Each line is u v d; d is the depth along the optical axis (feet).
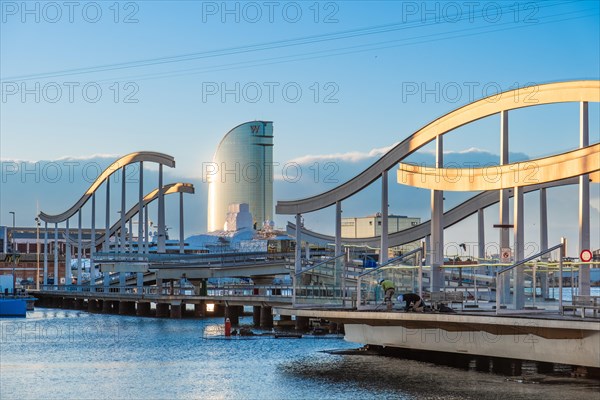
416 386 141.18
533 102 183.32
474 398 129.90
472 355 163.43
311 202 263.49
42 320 336.90
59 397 139.85
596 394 129.90
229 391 143.02
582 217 173.06
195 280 374.43
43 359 190.80
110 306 424.87
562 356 136.98
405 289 176.04
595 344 130.93
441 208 199.52
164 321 324.80
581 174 167.43
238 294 359.25
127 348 213.87
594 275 252.01
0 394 143.02
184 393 142.20
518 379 145.28
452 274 208.13
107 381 156.04
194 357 191.11
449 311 157.89
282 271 359.25
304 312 178.70
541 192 248.52
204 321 323.16
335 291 191.01
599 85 170.91
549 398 127.85
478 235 294.87
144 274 421.18
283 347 209.56
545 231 247.09
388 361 171.63
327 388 142.51
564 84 177.37
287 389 142.82
